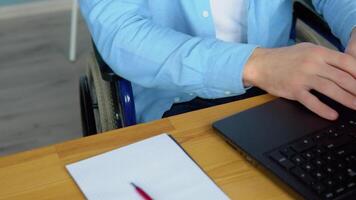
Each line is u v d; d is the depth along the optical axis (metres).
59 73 2.29
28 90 2.16
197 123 0.67
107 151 0.62
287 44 1.05
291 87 0.69
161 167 0.59
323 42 0.93
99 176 0.57
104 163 0.59
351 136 0.60
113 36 0.81
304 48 0.72
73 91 2.16
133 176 0.57
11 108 2.05
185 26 0.97
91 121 1.05
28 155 0.61
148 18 0.87
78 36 2.60
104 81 0.92
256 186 0.55
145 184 0.56
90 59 1.10
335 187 0.52
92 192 0.55
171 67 0.75
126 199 0.54
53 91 2.16
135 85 0.93
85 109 1.08
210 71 0.73
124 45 0.79
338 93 0.67
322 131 0.61
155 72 0.77
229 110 0.69
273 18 0.99
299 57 0.71
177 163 0.59
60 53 2.46
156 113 0.96
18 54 2.44
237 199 0.54
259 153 0.58
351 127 0.62
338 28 0.88
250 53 0.73
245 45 0.75
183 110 0.95
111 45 0.81
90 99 1.07
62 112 2.02
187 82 0.75
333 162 0.55
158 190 0.55
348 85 0.68
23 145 1.83
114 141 0.63
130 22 0.81
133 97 0.91
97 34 0.84
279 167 0.56
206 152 0.61
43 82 2.22
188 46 0.75
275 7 0.98
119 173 0.58
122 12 0.83
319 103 0.67
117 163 0.59
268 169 0.56
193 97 0.95
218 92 0.75
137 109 0.97
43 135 1.89
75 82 2.22
